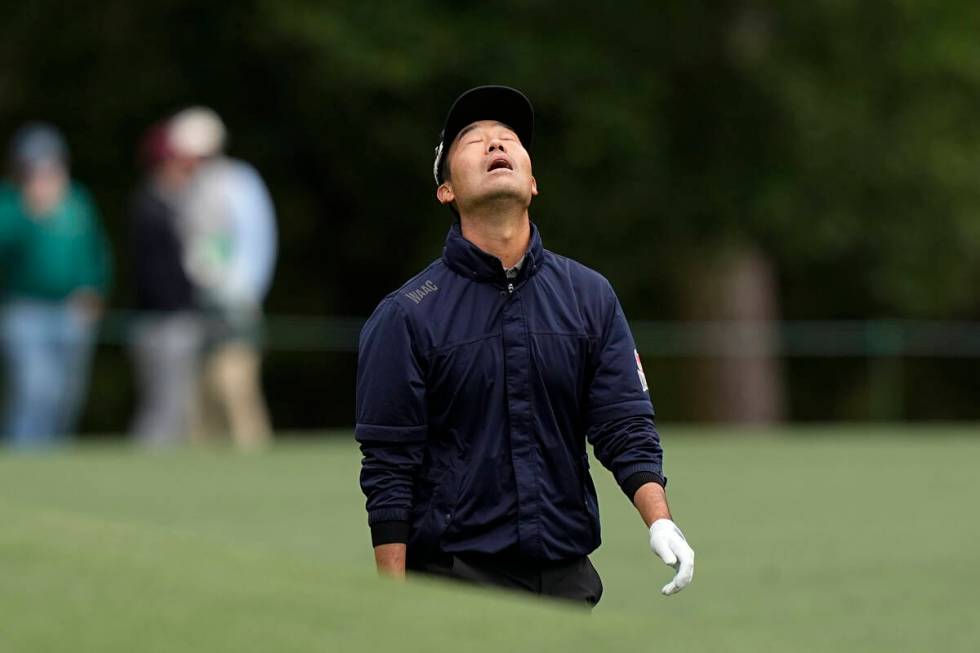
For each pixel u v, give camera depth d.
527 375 15.95
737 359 86.25
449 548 16.02
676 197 80.81
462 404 16.00
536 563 16.05
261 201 51.75
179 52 82.88
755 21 81.94
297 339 84.50
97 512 31.94
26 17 82.81
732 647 11.24
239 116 83.12
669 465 43.47
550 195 79.31
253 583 11.00
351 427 87.25
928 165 84.12
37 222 52.09
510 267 16.17
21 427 52.84
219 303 51.25
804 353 95.00
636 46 79.69
